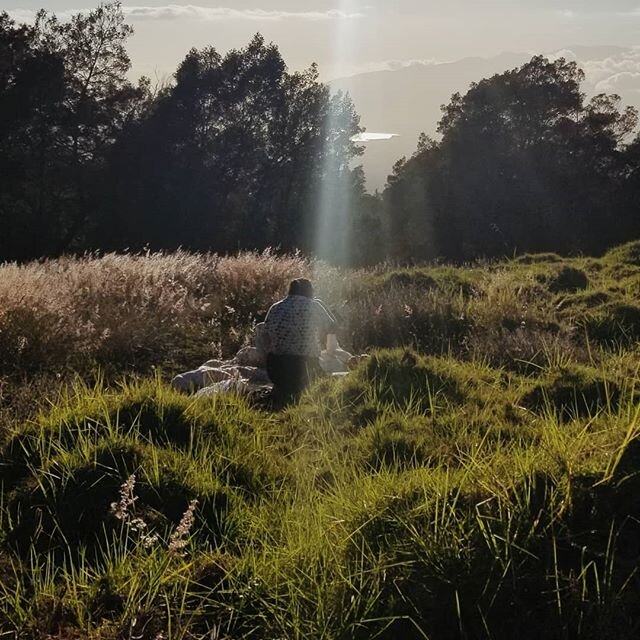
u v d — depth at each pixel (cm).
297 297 795
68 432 504
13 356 848
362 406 619
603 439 384
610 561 307
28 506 422
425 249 4312
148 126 4034
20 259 3450
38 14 3856
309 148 4488
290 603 316
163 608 333
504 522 327
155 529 400
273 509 429
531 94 4444
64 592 348
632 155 4403
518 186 4244
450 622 299
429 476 396
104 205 3909
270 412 688
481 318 1027
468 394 648
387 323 1028
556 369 695
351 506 383
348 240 4456
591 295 1209
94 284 1167
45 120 3747
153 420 533
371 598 305
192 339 1052
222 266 1405
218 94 4181
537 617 296
